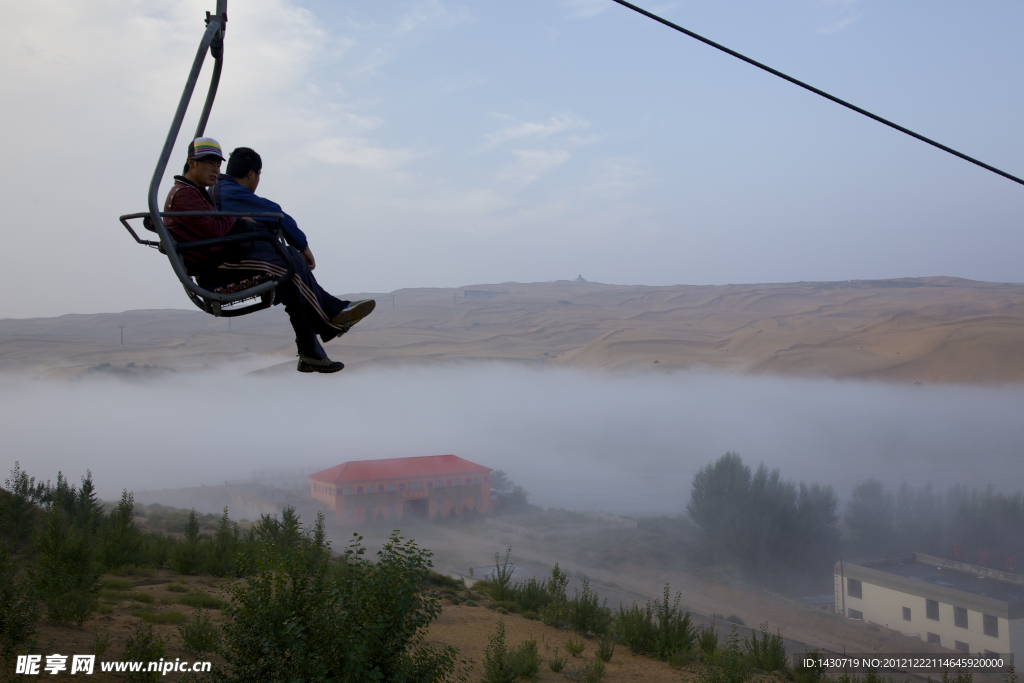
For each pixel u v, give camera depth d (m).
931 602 44.88
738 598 60.06
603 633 20.95
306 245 4.12
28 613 10.59
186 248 3.69
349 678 8.50
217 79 4.02
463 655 15.85
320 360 4.34
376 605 9.20
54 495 29.19
